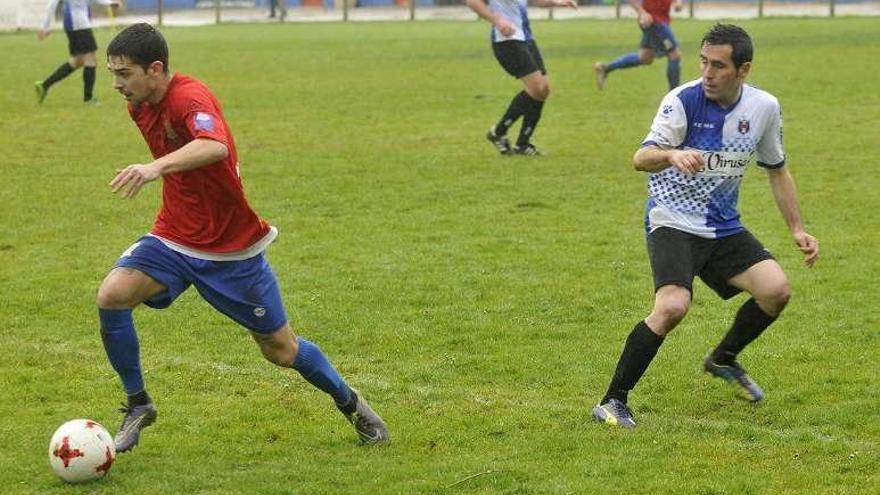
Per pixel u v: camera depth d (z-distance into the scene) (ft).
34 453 45.34
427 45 239.30
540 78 110.11
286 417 49.85
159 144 43.27
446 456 44.96
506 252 78.18
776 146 49.42
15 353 59.16
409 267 74.84
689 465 43.57
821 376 54.70
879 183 97.81
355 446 46.34
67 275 74.18
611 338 61.00
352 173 105.19
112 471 43.55
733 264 49.70
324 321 64.34
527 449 45.47
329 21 328.29
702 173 48.32
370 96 159.12
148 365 57.26
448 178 102.47
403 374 56.08
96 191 99.14
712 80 46.85
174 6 391.45
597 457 44.45
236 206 43.47
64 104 153.89
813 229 83.35
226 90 167.73
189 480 42.52
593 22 296.51
